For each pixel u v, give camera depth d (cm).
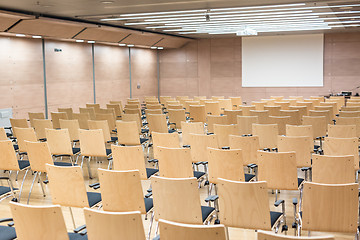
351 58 2109
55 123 1038
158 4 1097
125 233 328
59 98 1644
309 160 623
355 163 609
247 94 2278
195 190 401
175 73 2400
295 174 499
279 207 613
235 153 514
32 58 1504
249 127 896
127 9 1182
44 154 615
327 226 388
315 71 2142
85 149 740
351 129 737
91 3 1067
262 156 509
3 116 1340
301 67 2158
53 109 1612
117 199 455
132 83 2156
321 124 865
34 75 1516
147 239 502
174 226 297
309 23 1638
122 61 2064
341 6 1183
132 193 448
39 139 865
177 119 1099
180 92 2403
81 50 1766
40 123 891
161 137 687
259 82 2238
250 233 522
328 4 1148
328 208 383
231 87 2311
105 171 448
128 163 589
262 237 276
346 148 609
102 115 1002
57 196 481
